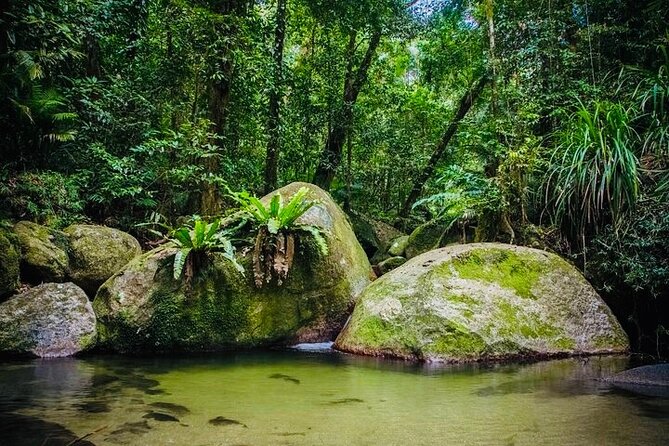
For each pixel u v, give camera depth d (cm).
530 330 464
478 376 387
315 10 978
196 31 750
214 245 529
